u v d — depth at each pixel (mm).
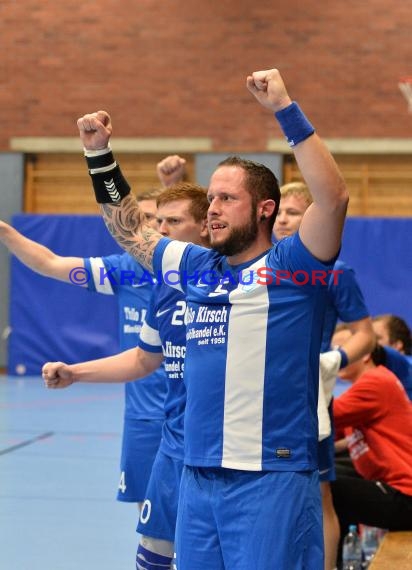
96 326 18781
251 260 3715
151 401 5781
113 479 9344
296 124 3424
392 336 7711
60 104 20359
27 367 19062
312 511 3543
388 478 6137
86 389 17734
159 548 4832
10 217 20391
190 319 3771
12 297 19062
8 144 20438
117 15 20188
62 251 18516
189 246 4086
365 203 19906
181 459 4656
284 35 19797
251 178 3682
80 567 6246
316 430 3633
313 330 3598
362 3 19672
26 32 20359
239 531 3512
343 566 6066
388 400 6215
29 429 12656
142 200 6285
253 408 3535
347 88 19719
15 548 6730
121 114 20250
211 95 20031
